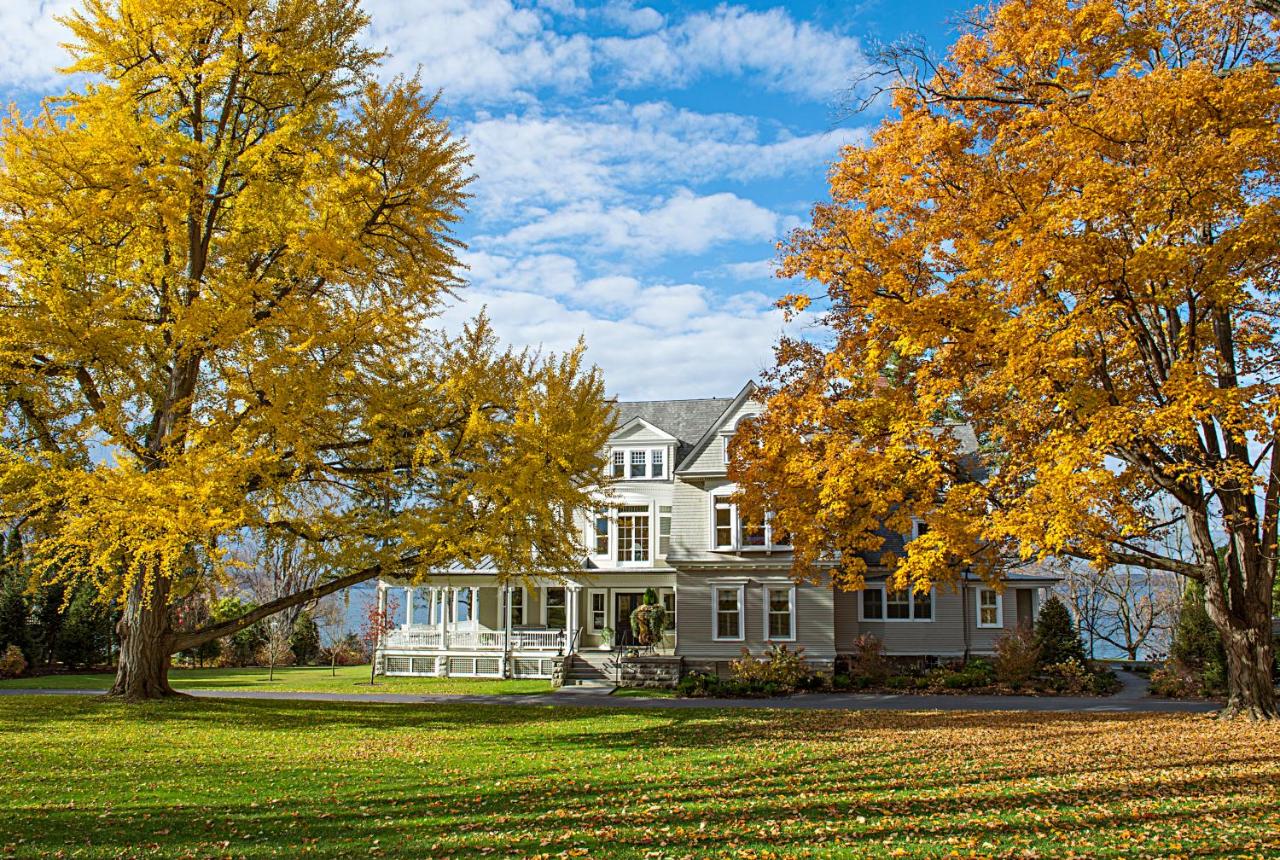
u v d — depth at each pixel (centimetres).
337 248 1566
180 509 1430
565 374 1716
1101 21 1678
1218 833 870
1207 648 2891
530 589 1836
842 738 1712
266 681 3444
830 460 1830
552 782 1183
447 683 3344
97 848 805
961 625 3306
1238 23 1678
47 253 1658
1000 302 1612
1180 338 1628
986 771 1270
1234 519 1822
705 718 2117
